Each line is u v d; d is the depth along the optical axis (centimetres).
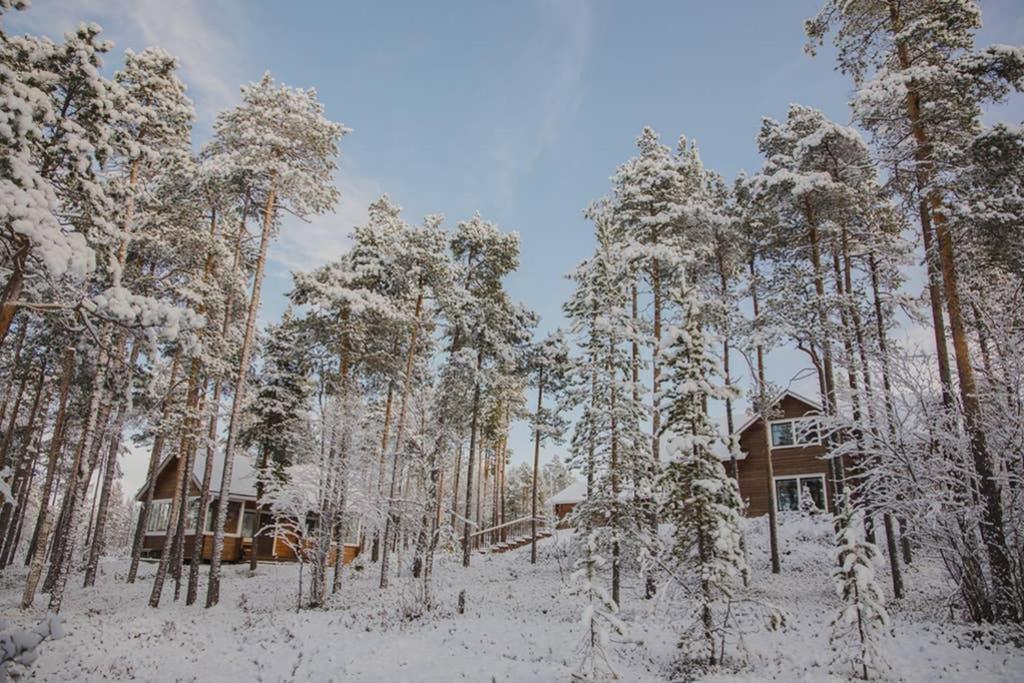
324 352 2545
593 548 1159
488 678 1170
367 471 2423
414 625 1656
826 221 2141
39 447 3097
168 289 2220
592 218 2336
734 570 1216
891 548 1734
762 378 2345
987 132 1416
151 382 1711
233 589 2414
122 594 2236
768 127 2516
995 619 1285
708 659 1211
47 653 1247
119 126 1850
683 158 2853
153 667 1225
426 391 2656
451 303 2706
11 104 1109
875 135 1773
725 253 2494
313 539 2120
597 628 1104
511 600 2062
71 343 1738
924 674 1048
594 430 1906
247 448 3170
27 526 4981
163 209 2222
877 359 1622
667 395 1392
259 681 1176
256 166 2116
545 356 3328
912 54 1791
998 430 1383
